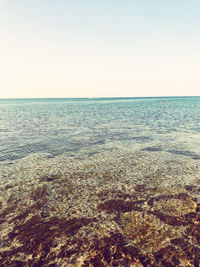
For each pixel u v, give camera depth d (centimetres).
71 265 427
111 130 2170
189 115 3688
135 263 427
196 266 415
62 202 686
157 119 3117
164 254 449
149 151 1327
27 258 449
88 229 541
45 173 954
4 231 540
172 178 870
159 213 605
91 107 7019
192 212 607
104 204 667
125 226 549
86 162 1116
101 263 430
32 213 624
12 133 2030
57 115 3994
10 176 920
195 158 1161
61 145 1520
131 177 891
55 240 503
